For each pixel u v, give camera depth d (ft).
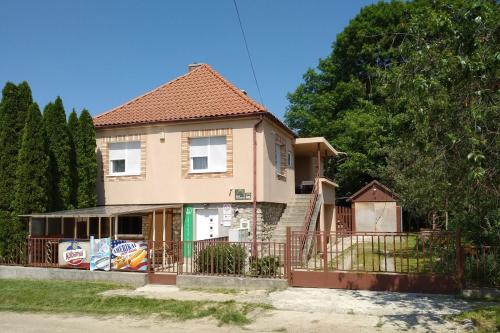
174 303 36.11
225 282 41.22
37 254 50.14
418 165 50.80
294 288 40.01
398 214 93.66
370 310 32.63
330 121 123.03
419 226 105.81
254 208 54.13
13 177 53.31
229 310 33.73
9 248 51.49
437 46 30.09
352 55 123.85
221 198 55.98
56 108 57.98
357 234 40.11
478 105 26.99
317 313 32.45
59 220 58.29
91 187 59.88
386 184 104.22
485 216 33.99
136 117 60.70
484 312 30.63
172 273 44.06
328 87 132.67
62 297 39.17
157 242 45.37
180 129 58.49
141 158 59.93
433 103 28.89
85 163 59.57
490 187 27.89
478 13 26.68
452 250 37.45
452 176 30.45
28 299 39.04
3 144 53.62
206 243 43.62
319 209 65.87
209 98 60.18
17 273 48.65
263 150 55.36
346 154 104.01
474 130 26.43
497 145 25.95
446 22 27.91
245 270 42.60
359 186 121.08
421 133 32.22
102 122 61.82
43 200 53.06
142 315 34.01
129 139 60.70
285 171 65.92
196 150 58.18
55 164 56.54
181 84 64.44
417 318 30.45
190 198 57.36
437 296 36.09
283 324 30.40
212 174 56.65
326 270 39.93
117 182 60.85
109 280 45.01
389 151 81.51
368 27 119.55
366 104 112.78
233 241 45.39
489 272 36.04
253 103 56.80
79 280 46.19
